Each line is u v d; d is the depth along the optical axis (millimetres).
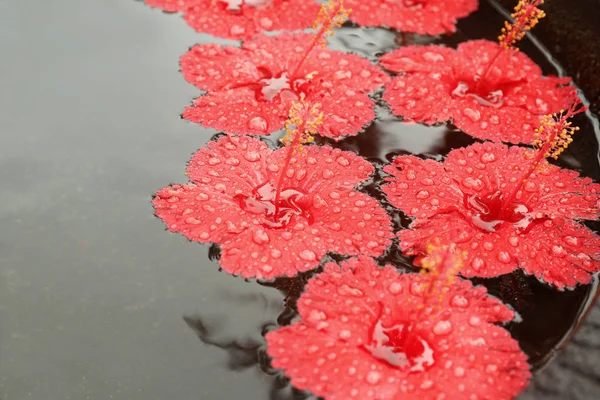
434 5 942
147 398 753
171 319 776
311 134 848
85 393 755
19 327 773
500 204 817
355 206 811
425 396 739
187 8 925
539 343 767
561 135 798
